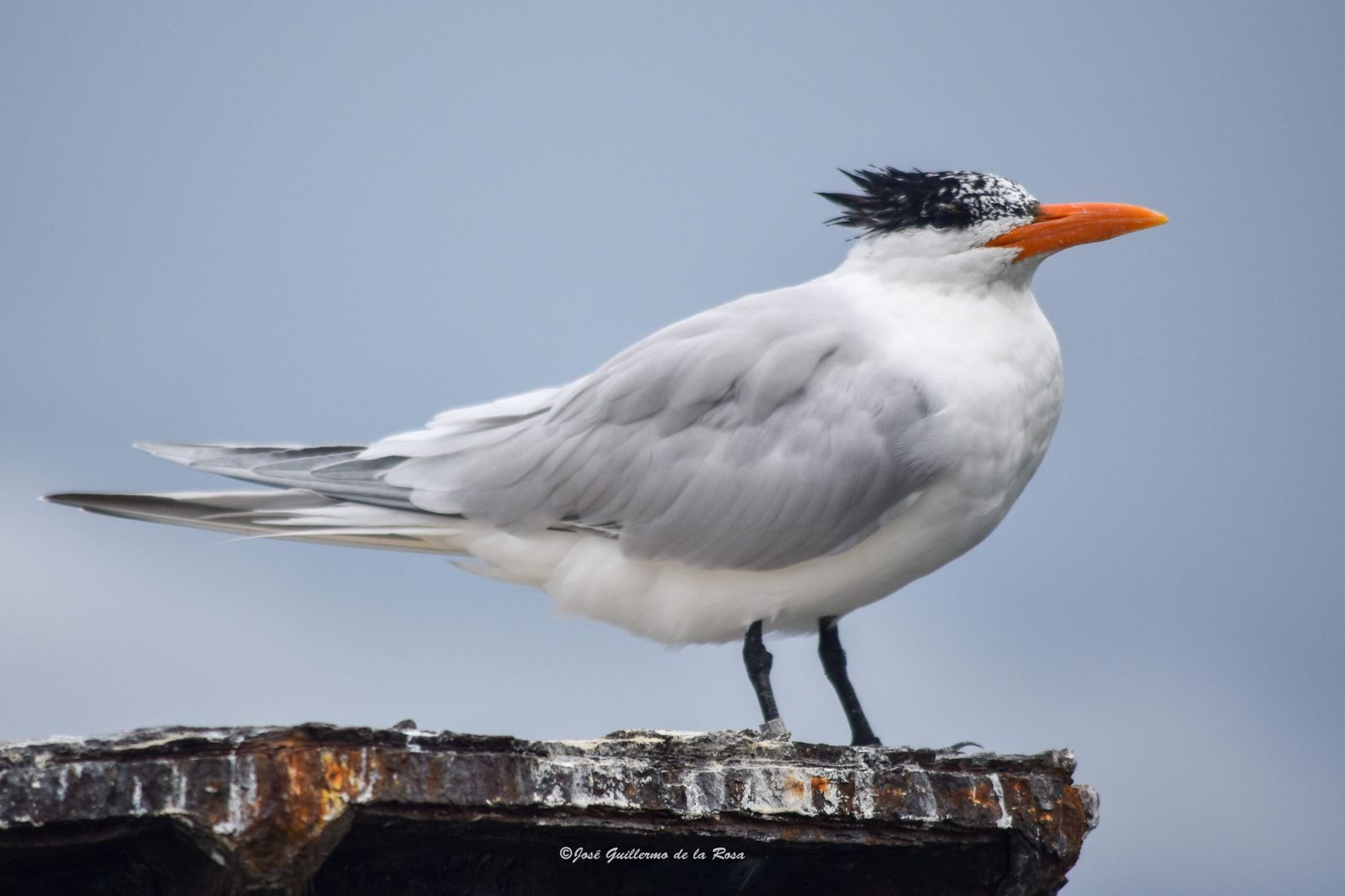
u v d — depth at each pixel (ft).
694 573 38.78
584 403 39.73
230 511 39.75
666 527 38.37
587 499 38.96
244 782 24.36
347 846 26.76
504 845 28.09
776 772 28.96
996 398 37.65
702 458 38.42
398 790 25.32
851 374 38.24
